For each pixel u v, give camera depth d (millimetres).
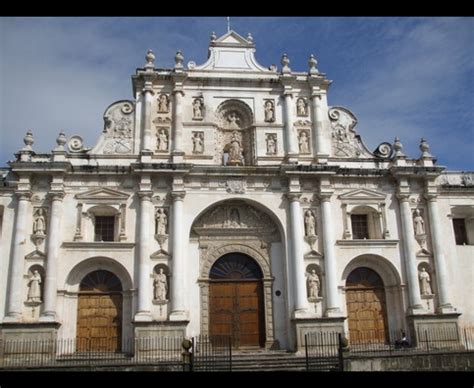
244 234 35969
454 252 36625
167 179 34969
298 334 32719
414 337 33875
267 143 37188
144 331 31688
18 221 32812
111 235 35031
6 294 31922
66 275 32656
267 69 38875
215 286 35125
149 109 36500
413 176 36781
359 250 35531
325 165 35719
